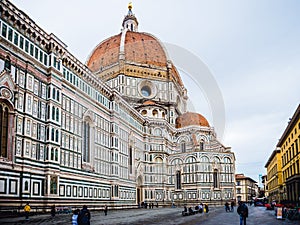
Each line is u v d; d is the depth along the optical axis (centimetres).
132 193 10081
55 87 6259
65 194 6347
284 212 5072
